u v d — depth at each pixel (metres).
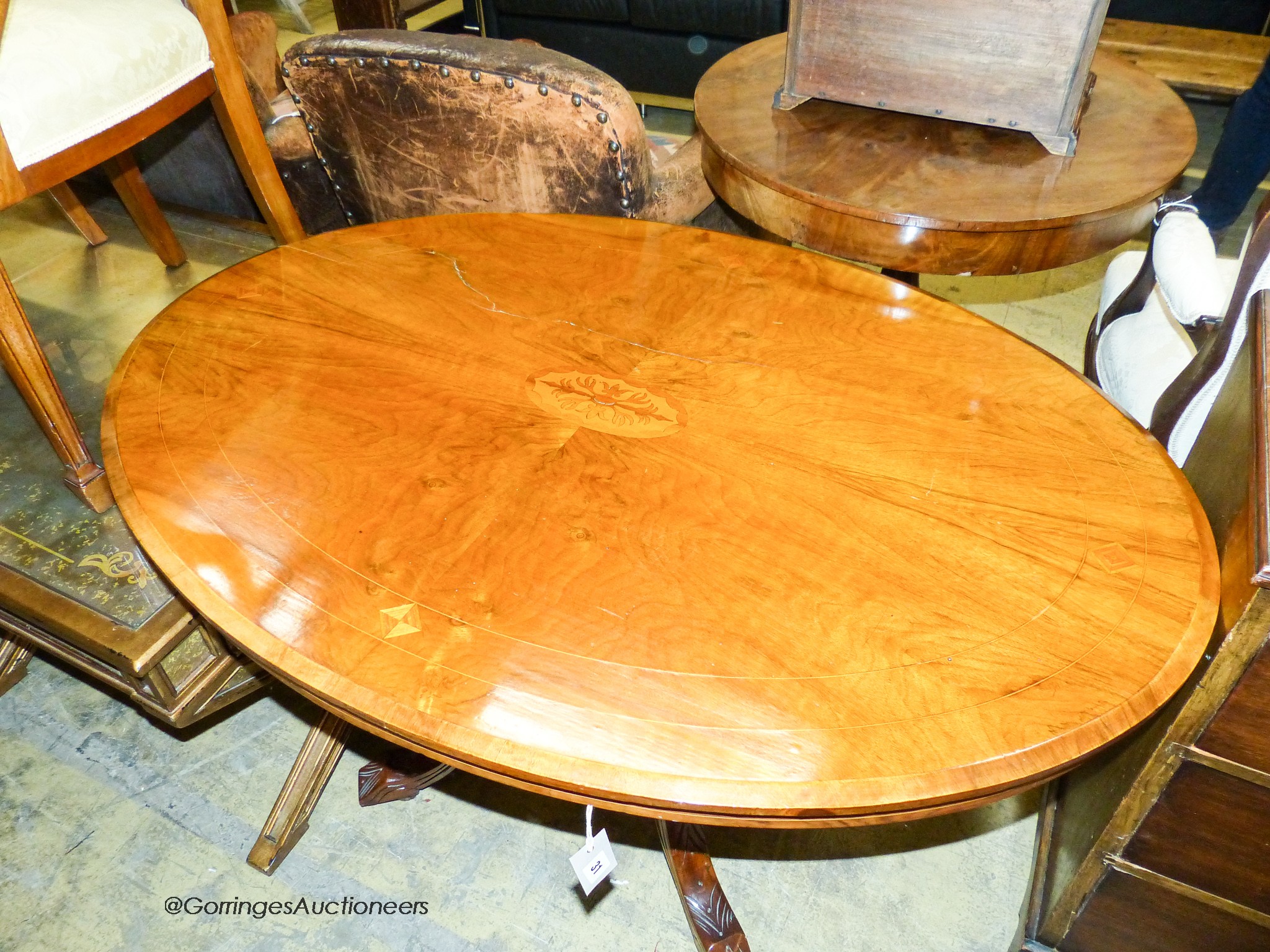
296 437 1.09
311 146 2.00
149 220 2.10
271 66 2.15
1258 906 1.09
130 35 1.56
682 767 0.76
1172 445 1.35
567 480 1.03
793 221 1.62
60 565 1.37
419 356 1.23
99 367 1.90
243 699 1.67
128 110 1.57
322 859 1.45
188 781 1.55
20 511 1.49
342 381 1.18
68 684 1.70
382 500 1.00
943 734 0.79
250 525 0.98
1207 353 1.25
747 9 3.37
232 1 4.39
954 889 1.43
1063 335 2.56
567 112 1.61
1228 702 0.91
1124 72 1.95
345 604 0.89
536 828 1.50
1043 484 1.04
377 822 1.50
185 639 1.28
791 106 1.83
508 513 0.99
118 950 1.33
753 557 0.94
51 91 1.43
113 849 1.45
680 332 1.29
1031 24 1.55
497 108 1.65
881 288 1.40
